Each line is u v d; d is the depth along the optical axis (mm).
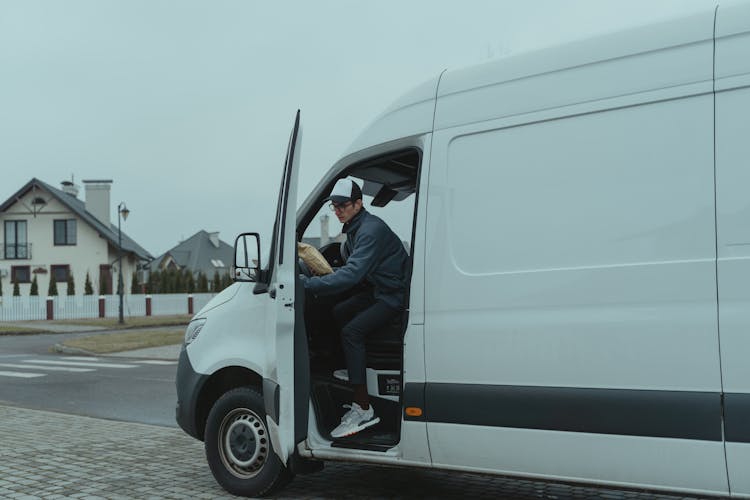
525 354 3797
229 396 4887
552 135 3857
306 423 4461
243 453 4848
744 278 3260
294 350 4438
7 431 7504
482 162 4074
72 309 38906
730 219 3326
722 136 3383
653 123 3566
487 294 3941
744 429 3209
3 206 46594
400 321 4582
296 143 4461
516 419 3801
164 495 4867
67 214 47312
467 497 4738
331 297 4922
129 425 7918
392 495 4809
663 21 3619
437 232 4160
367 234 4484
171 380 12375
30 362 16047
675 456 3373
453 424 3998
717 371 3297
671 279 3434
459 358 4004
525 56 4023
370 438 4449
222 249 80562
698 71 3475
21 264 47062
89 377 12906
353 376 4523
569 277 3707
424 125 4340
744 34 3385
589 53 3797
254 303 4824
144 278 59031
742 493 3232
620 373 3533
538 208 3854
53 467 5758
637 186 3580
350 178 4707
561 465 3682
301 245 4781
